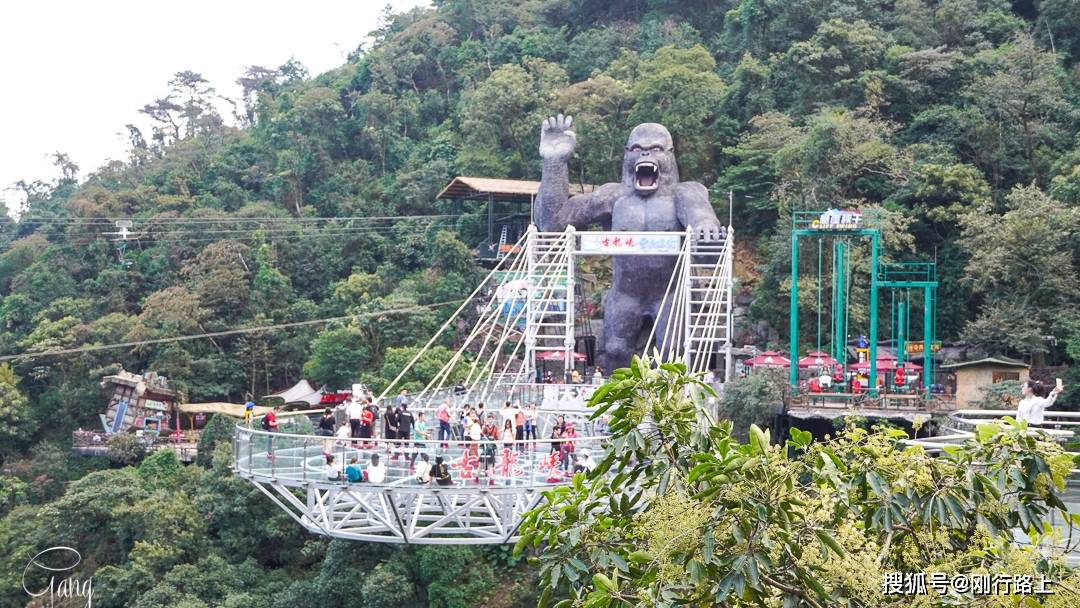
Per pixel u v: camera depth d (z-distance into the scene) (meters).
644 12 95.69
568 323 46.69
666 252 45.94
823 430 44.03
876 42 69.25
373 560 45.19
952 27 72.62
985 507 13.20
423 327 67.44
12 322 78.06
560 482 28.48
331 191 87.62
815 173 61.25
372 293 74.69
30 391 70.81
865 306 56.84
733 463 12.52
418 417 34.09
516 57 94.81
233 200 90.25
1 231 98.06
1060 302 50.03
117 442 63.22
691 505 12.73
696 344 48.81
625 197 47.75
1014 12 76.56
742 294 64.62
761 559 12.10
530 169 80.00
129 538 49.53
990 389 43.09
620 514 14.51
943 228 59.47
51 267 82.06
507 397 41.44
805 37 76.75
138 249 84.38
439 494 28.06
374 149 90.88
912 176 60.19
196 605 44.44
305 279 79.56
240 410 66.75
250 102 133.75
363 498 31.23
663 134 47.88
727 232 45.09
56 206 101.81
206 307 74.19
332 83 105.06
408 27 108.69
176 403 67.56
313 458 29.08
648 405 14.19
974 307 57.94
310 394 65.19
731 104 72.75
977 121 62.94
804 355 57.75
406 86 98.81
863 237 53.06
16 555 49.59
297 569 48.53
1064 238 50.81
